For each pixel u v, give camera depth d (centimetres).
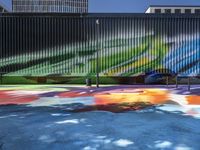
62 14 2034
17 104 1122
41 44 2042
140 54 2050
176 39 2055
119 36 2044
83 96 1332
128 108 1016
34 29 2039
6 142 641
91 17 2041
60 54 2041
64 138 664
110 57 2042
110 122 806
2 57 2039
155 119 843
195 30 2056
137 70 2048
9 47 2041
